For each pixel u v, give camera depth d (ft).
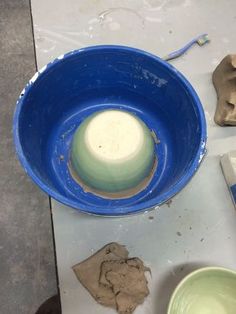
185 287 2.47
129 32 3.45
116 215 2.36
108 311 2.62
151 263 2.76
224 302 2.59
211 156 3.07
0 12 4.24
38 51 3.34
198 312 2.57
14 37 4.17
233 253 2.80
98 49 2.74
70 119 3.26
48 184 2.52
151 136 3.01
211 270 2.45
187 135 2.84
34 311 3.41
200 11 3.56
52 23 3.43
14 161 3.78
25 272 3.51
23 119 2.59
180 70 3.34
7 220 3.62
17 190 3.70
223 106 3.10
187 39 3.45
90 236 2.81
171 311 2.38
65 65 2.77
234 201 2.88
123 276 2.65
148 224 2.86
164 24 3.50
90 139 2.71
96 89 3.18
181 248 2.80
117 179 2.76
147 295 2.66
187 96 2.72
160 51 3.40
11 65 4.09
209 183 2.99
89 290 2.64
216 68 3.22
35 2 3.48
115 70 2.99
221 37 3.47
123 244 2.80
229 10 3.58
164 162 3.13
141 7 3.54
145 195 2.96
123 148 2.69
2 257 3.53
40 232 3.60
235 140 3.13
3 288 3.46
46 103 2.91
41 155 2.90
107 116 2.76
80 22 3.46
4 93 3.98
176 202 2.93
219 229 2.86
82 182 2.95
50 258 3.54
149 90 3.09
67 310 2.61
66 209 2.85
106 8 3.51
